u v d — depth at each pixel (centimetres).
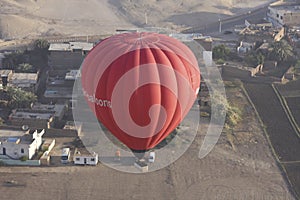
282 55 12231
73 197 7575
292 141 9194
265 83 11394
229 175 8175
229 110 9869
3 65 12100
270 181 8062
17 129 8988
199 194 7694
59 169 8238
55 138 9100
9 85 10762
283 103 10512
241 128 9550
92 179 7988
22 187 7775
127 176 8062
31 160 8331
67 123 9362
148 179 8000
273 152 8838
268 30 14000
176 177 8062
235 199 7606
